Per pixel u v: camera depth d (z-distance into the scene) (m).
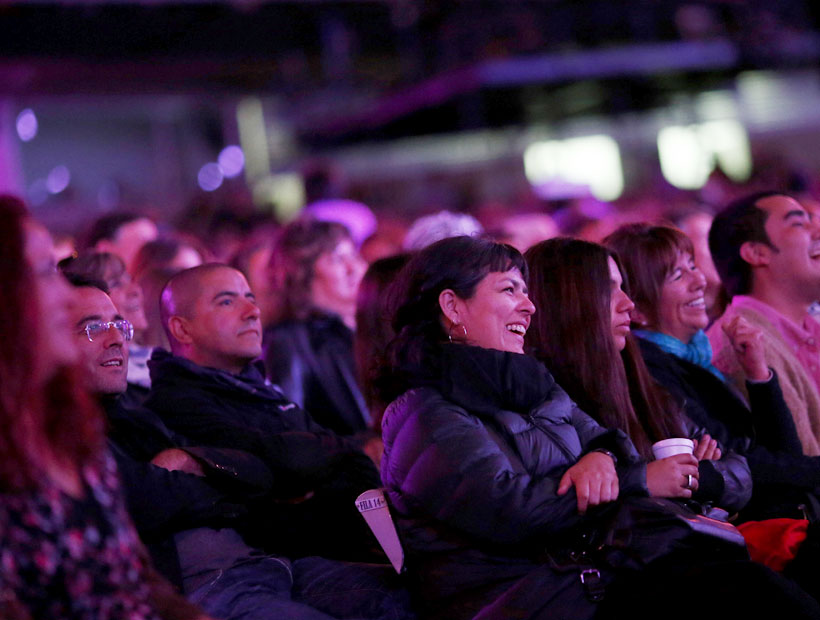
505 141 26.36
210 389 6.47
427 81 20.81
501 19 21.19
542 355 6.24
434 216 10.45
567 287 6.19
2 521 3.28
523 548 5.19
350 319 8.91
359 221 13.66
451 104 20.95
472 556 5.20
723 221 8.23
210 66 20.38
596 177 26.38
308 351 8.40
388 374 5.58
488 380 5.29
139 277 8.32
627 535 5.03
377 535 5.36
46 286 3.46
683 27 21.61
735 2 21.78
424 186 27.30
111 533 3.56
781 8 22.11
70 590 3.38
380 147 26.53
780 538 5.95
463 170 27.31
